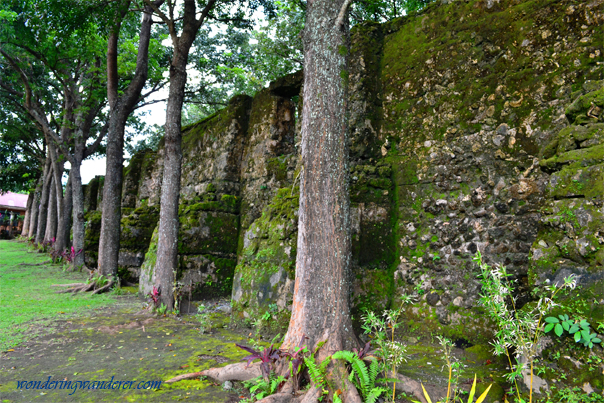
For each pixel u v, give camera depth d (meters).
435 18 6.13
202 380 3.69
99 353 4.50
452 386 3.50
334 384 3.16
